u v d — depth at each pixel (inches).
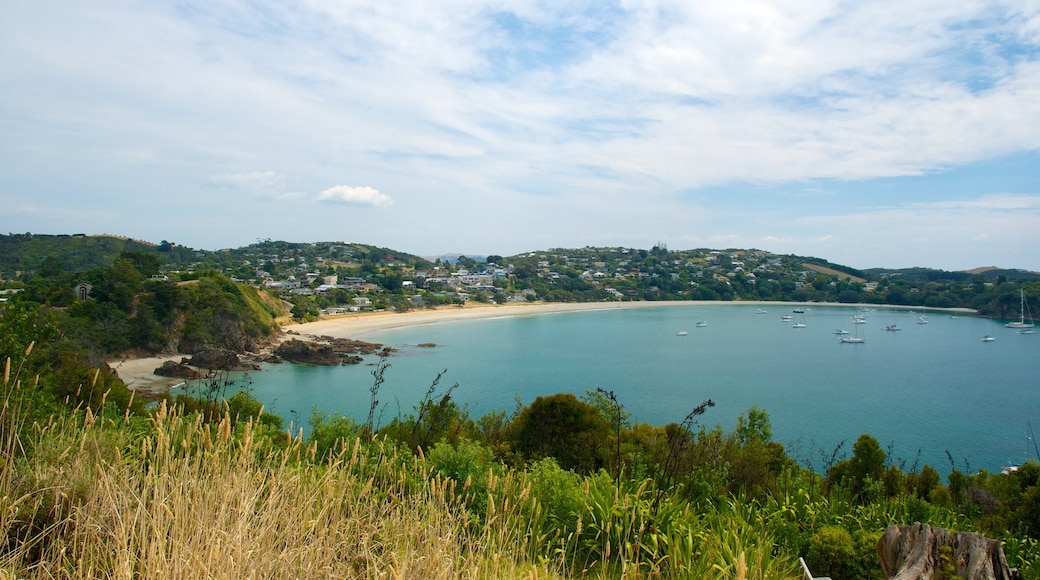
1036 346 3395.7
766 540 257.3
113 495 155.9
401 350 2888.8
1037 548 335.6
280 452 216.2
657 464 404.8
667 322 4768.7
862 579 256.8
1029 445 1425.9
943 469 1251.8
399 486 234.5
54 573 137.5
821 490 448.5
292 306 3843.5
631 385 2142.0
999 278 5890.8
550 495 271.7
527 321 4626.0
